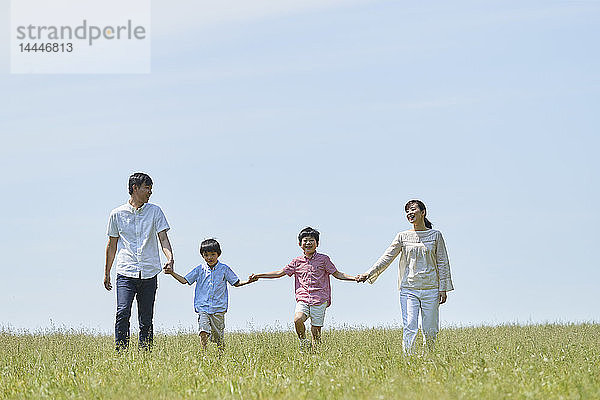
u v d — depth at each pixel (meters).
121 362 11.86
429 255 14.16
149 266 14.24
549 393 9.23
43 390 9.95
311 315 14.93
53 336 17.92
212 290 14.86
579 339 15.85
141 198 14.34
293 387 9.43
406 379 9.75
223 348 13.77
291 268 15.11
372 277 14.59
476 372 10.16
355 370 10.56
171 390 9.60
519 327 20.94
